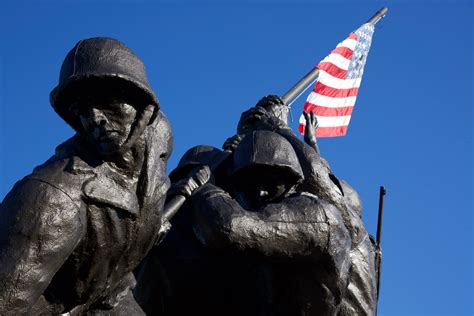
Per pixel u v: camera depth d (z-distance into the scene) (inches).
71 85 309.9
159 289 409.7
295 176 385.4
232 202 373.1
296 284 384.5
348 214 419.2
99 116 309.4
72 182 309.1
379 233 502.9
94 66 306.8
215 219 365.4
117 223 316.5
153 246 368.2
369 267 428.5
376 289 442.3
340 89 713.6
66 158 314.8
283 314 389.4
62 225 302.5
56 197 303.7
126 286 339.6
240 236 363.9
